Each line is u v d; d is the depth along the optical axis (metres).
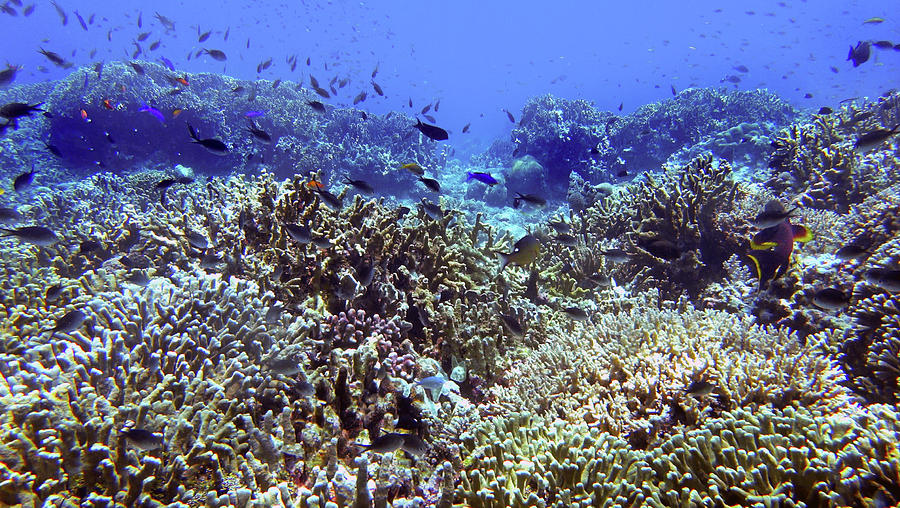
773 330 4.34
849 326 4.58
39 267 5.72
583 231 8.52
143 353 2.85
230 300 3.59
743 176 13.72
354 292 4.43
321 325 4.04
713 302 6.04
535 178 18.41
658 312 4.78
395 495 2.86
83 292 4.20
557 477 2.83
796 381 3.47
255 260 4.79
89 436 2.14
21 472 2.01
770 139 15.75
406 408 3.61
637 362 4.04
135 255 5.54
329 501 2.38
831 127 10.07
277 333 3.62
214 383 2.80
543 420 3.62
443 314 4.81
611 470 2.82
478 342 4.55
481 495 2.77
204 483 2.43
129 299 3.41
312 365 3.80
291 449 2.77
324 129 19.56
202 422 2.53
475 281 6.01
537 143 19.45
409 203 16.52
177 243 5.25
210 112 17.42
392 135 20.36
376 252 5.14
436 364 4.41
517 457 3.13
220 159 17.06
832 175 8.31
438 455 3.38
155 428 2.38
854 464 2.44
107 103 12.16
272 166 16.70
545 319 5.61
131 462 2.18
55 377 2.41
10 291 4.21
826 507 2.36
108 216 8.00
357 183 5.76
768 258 5.38
